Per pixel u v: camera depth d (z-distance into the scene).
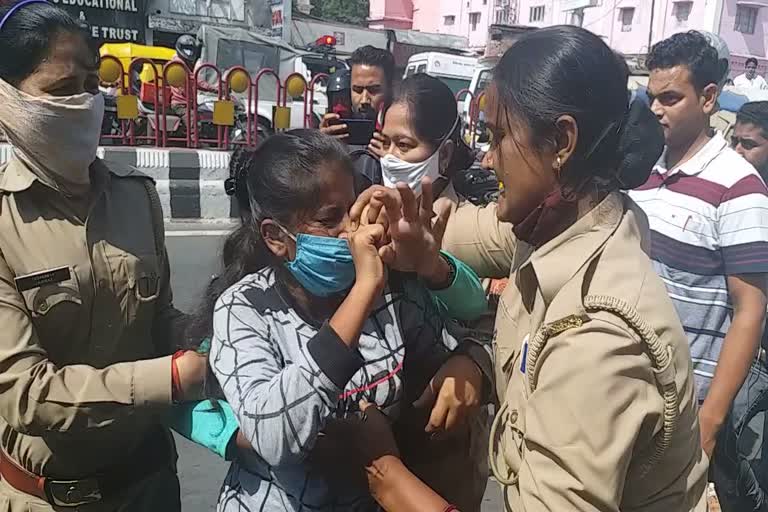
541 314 1.28
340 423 1.34
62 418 1.45
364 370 1.42
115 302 1.66
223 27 18.16
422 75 2.42
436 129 2.31
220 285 1.56
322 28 25.56
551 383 1.15
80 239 1.60
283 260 1.42
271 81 15.60
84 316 1.61
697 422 1.27
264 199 1.38
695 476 1.29
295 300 1.44
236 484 1.45
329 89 3.87
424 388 1.54
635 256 1.23
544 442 1.14
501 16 29.89
